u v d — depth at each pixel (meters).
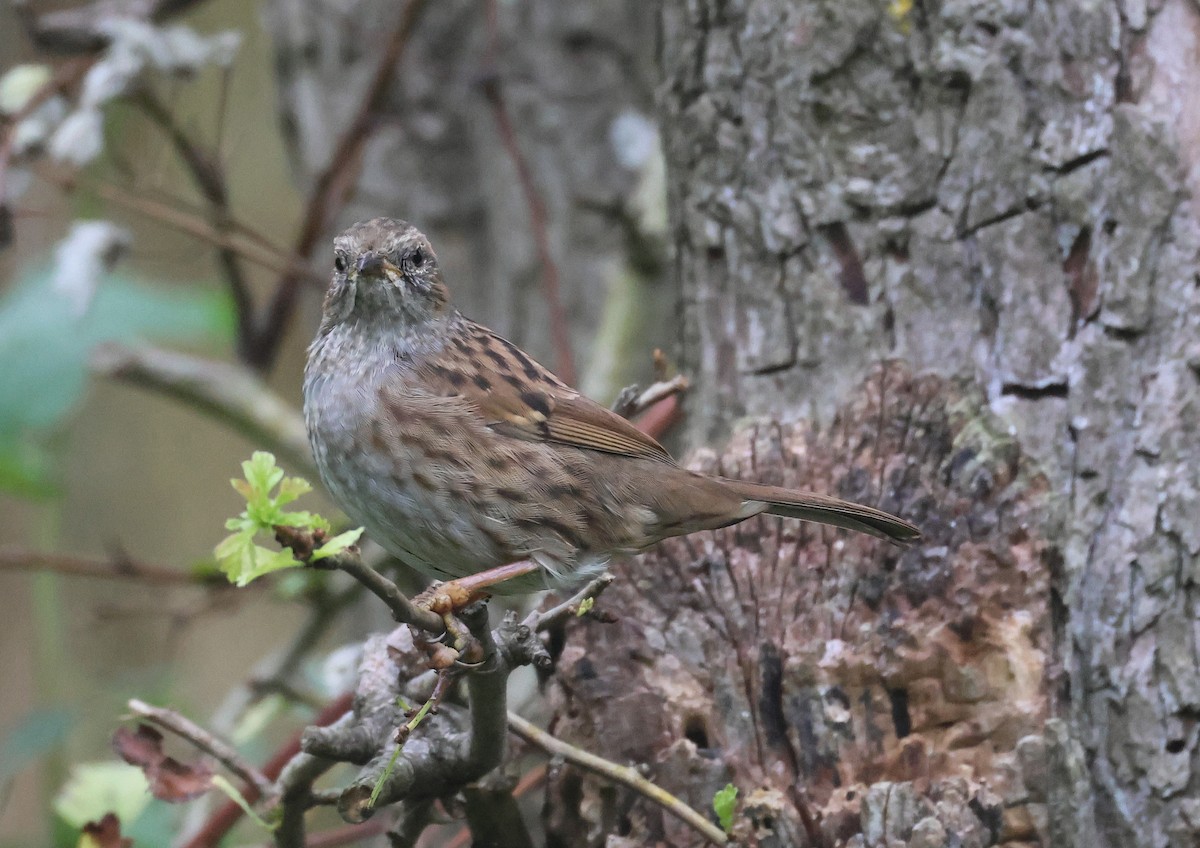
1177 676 7.89
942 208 8.68
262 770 9.13
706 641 8.01
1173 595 7.94
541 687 8.49
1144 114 8.14
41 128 11.07
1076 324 8.34
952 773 7.44
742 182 9.32
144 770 7.04
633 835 7.70
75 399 11.18
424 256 8.88
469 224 14.56
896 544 7.96
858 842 7.24
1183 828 7.81
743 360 9.37
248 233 12.62
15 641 15.68
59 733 11.20
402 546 8.64
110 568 11.50
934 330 8.72
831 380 8.98
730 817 7.33
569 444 8.43
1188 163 8.11
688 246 9.73
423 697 7.26
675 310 9.98
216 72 17.50
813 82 8.93
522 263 14.10
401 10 14.18
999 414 8.42
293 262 12.66
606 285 13.97
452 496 8.38
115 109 12.30
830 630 7.90
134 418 17.27
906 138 8.76
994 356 8.54
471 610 6.20
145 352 12.84
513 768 7.87
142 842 9.69
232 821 9.06
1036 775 7.36
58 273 11.03
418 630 6.07
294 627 18.33
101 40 11.56
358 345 8.73
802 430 8.87
